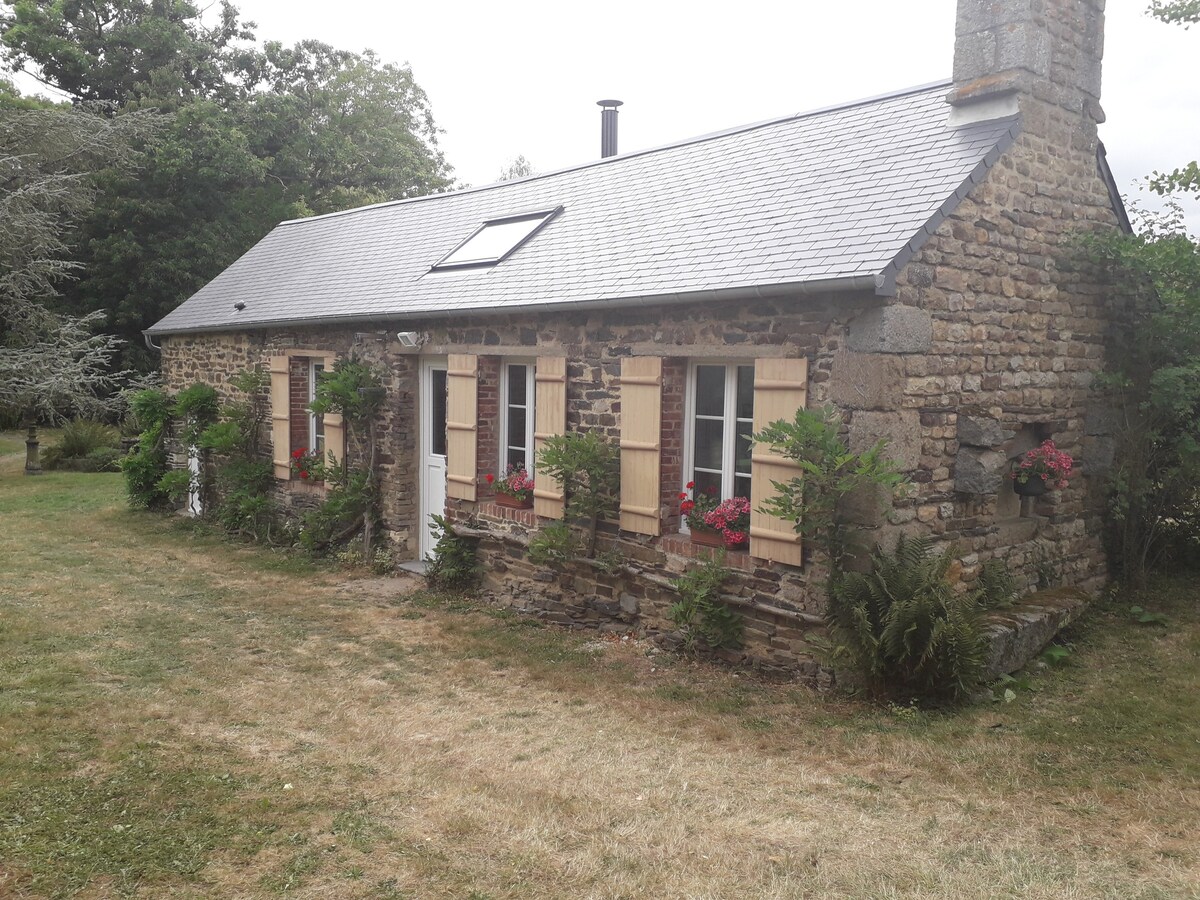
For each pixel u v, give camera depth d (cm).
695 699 604
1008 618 629
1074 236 706
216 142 2117
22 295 1847
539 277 795
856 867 382
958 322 617
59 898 342
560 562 789
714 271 640
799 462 562
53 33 2302
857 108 789
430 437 959
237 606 834
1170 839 402
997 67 645
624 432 709
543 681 643
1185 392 705
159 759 475
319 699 598
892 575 561
